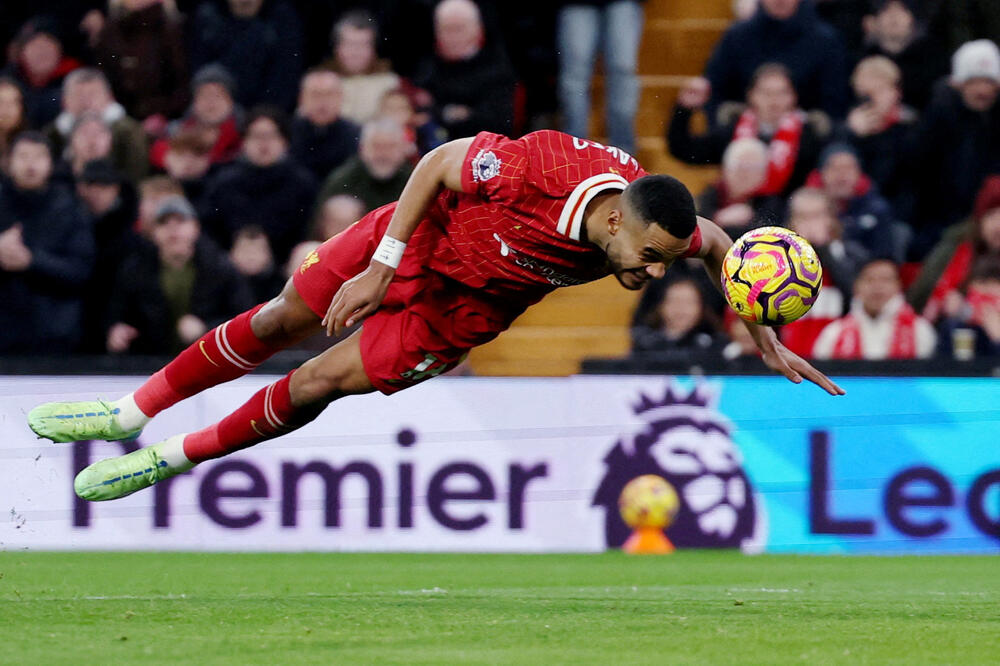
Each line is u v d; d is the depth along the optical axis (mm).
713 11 40688
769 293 16953
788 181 35062
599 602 21031
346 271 18656
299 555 30000
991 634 17719
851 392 31172
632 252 16594
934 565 28625
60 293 33344
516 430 31047
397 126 33438
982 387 31109
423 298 18656
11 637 16906
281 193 34094
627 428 31172
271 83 37125
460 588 23953
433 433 30906
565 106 36469
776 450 31172
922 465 31094
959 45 37125
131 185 34156
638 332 33344
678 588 24031
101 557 29234
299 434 30781
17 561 28297
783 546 31062
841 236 33656
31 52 37156
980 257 33625
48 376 30781
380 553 30578
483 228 17812
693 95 36344
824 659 15750
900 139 35656
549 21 37125
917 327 32781
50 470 30719
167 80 36938
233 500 30734
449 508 30875
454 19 35156
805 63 36219
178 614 18953
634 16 35906
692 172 38312
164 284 33031
